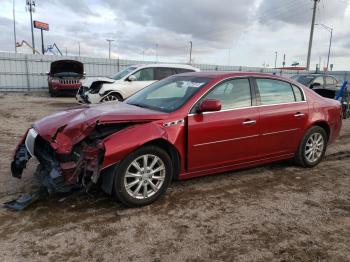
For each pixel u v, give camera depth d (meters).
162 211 3.83
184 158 4.19
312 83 14.20
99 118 3.71
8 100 16.28
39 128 4.04
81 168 3.63
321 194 4.45
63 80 17.81
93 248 3.06
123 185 3.72
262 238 3.30
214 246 3.15
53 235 3.26
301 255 3.03
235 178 4.99
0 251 2.98
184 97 4.33
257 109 4.75
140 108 4.38
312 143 5.55
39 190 4.27
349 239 3.32
